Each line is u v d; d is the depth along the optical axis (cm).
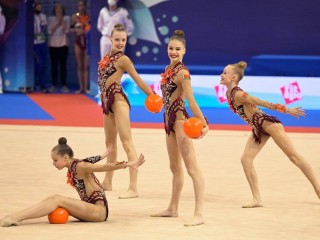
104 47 3284
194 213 1304
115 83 1598
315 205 1479
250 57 3362
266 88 3106
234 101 1457
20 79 3653
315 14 3303
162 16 3359
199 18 3356
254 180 1467
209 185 1688
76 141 2303
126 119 1594
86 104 3247
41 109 3083
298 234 1224
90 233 1205
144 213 1396
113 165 1248
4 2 3588
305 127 2698
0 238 1156
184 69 1301
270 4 3322
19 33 3612
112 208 1443
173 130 1331
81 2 3606
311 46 3322
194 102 1272
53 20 3669
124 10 3266
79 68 3641
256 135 1468
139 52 3381
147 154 2088
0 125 2645
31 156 2039
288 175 1811
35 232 1203
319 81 3083
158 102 1437
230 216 1370
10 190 1597
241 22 3347
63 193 1572
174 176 1363
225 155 2080
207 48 3375
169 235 1202
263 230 1251
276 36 3334
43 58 3741
